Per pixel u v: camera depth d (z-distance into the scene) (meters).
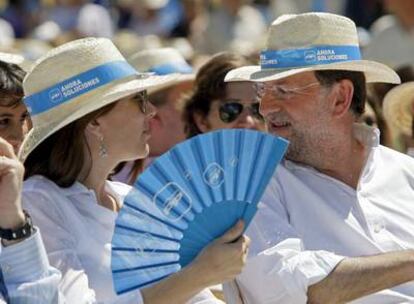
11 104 10.95
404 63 18.61
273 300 10.49
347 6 27.69
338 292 10.36
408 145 14.38
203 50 26.84
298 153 11.20
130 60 16.03
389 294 10.82
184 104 13.92
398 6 21.02
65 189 10.15
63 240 9.89
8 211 8.87
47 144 10.16
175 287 9.04
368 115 14.02
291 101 11.09
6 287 8.91
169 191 9.06
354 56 11.22
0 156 8.90
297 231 10.92
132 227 9.06
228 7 26.83
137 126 10.22
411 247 11.18
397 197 11.48
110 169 10.34
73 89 10.02
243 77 11.19
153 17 29.38
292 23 11.12
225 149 9.09
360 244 10.98
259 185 9.15
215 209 9.12
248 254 10.52
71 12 28.70
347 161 11.28
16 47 22.52
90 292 9.73
